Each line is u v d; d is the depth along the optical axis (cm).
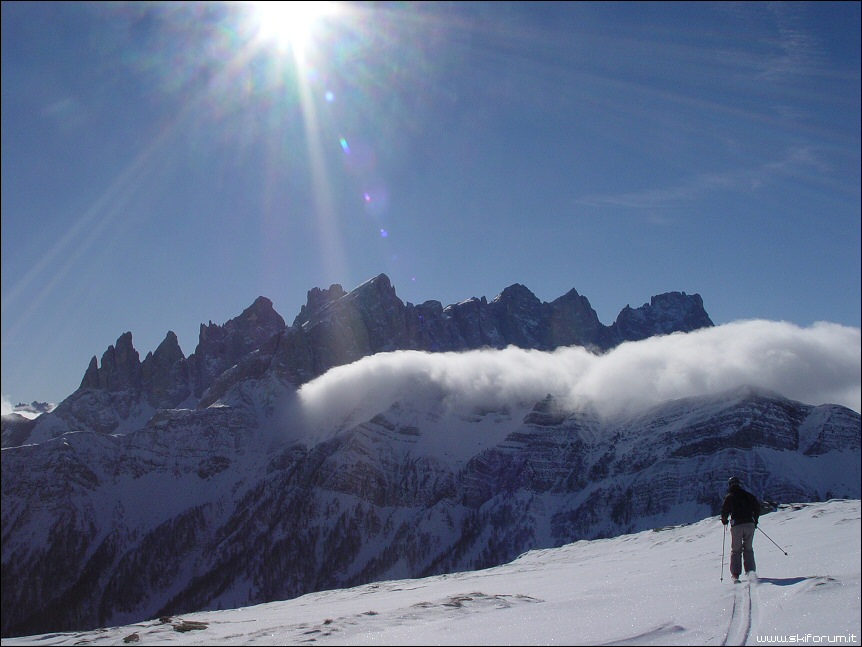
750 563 2395
